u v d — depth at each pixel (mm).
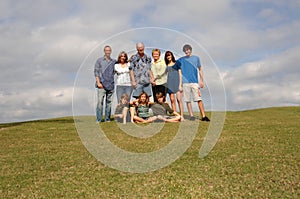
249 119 12031
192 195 4289
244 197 4160
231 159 5941
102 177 5172
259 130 9156
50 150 7254
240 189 4426
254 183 4625
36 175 5355
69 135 9234
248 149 6715
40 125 11633
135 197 4309
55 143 8094
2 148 7664
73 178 5145
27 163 6141
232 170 5254
